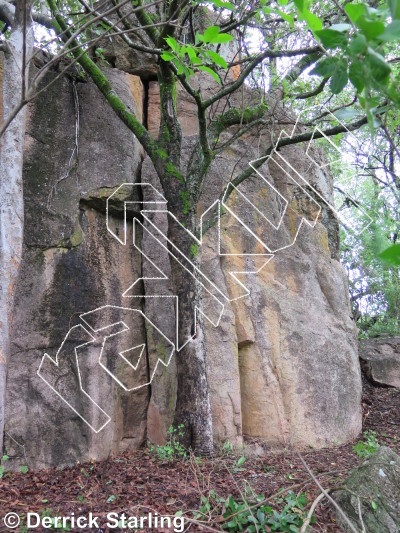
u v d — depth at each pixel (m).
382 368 8.48
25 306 5.32
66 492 4.33
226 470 4.83
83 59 5.49
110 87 5.62
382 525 3.80
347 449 6.04
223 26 5.95
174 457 5.03
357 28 1.63
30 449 5.09
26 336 5.28
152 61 7.09
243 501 3.90
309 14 2.08
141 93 6.90
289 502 3.76
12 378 5.17
